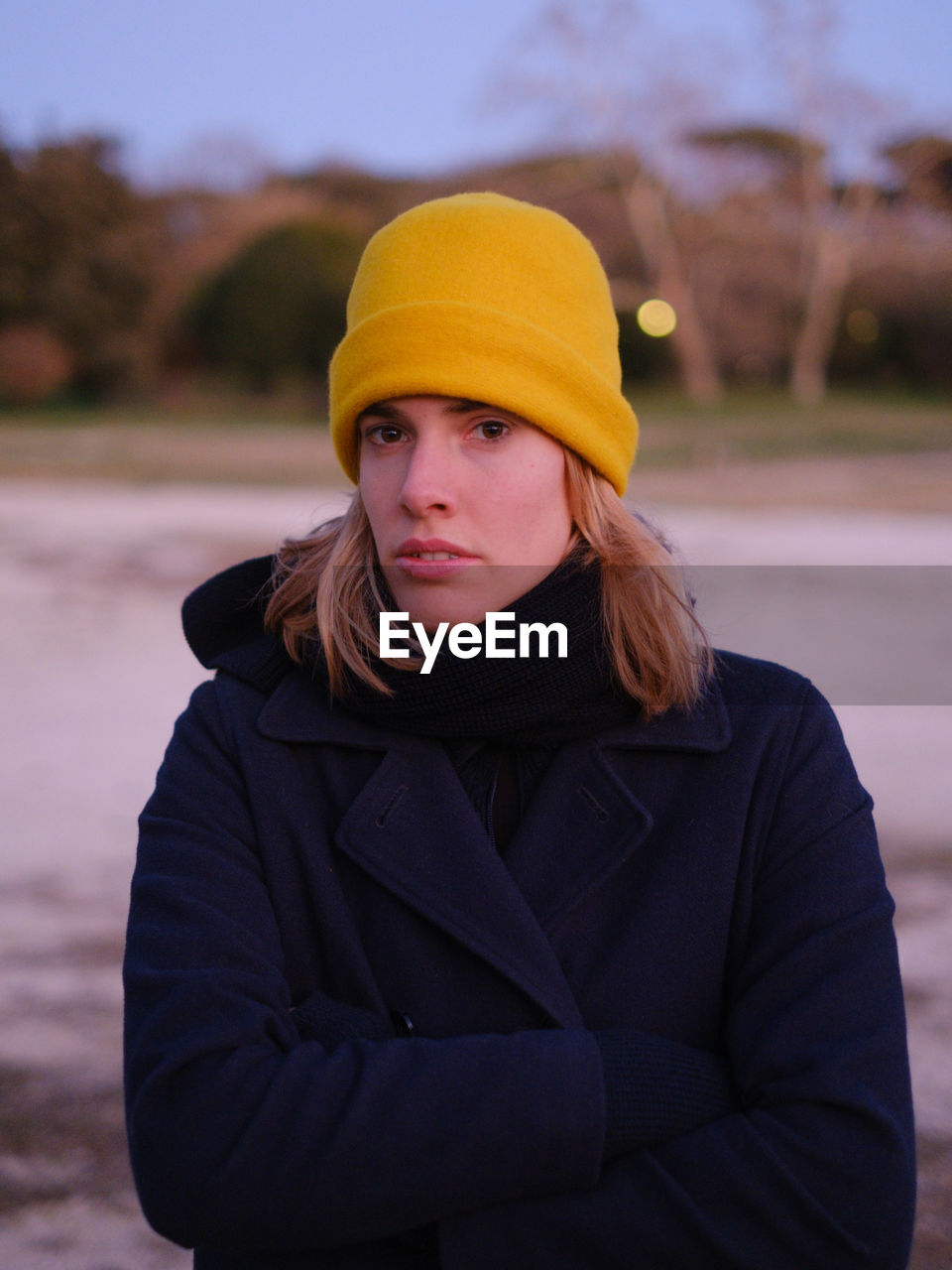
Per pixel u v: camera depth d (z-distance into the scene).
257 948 1.13
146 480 18.55
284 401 35.34
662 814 1.18
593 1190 1.01
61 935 3.39
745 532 12.28
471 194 1.22
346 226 37.38
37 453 22.75
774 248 41.31
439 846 1.16
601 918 1.15
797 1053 1.05
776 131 40.62
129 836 4.21
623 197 40.72
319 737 1.21
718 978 1.14
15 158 36.97
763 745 1.19
